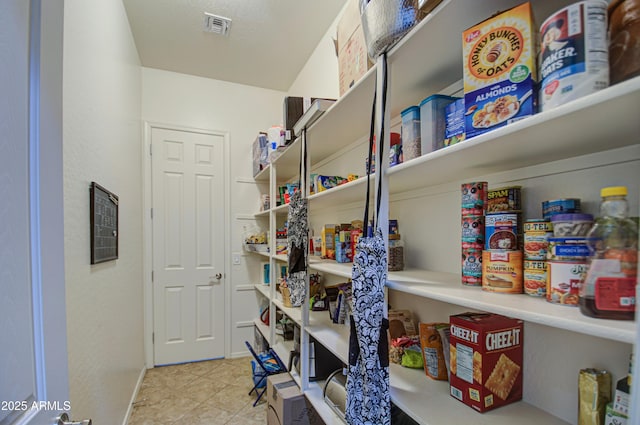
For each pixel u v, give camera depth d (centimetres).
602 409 68
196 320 315
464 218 90
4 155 57
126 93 228
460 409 86
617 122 54
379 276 92
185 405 231
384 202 98
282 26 243
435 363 104
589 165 75
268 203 323
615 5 50
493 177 99
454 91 113
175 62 295
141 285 281
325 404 150
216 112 330
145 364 291
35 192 66
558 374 81
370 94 121
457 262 114
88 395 133
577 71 50
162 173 307
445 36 85
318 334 155
